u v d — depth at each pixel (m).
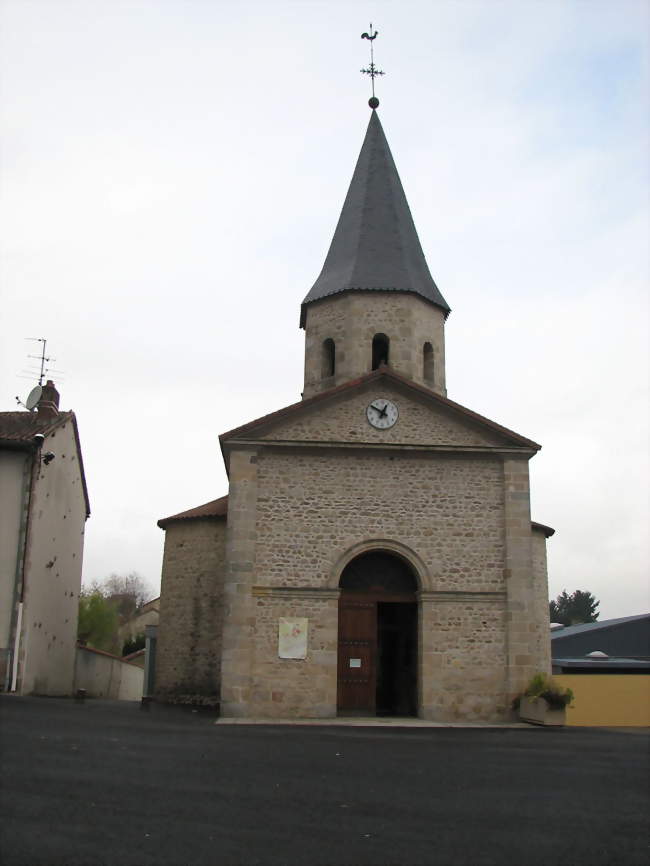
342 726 16.84
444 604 19.05
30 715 15.65
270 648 18.47
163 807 8.34
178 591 23.17
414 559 19.25
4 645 19.59
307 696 18.31
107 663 31.69
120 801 8.49
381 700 21.70
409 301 23.77
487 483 19.81
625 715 19.42
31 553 20.31
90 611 43.81
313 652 18.53
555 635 38.66
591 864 7.13
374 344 23.98
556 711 17.86
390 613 21.83
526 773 11.39
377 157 26.61
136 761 10.97
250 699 18.17
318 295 24.33
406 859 7.02
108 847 6.92
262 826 7.82
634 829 8.38
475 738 15.20
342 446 19.53
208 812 8.24
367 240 24.92
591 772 11.66
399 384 20.06
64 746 11.91
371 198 25.72
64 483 24.14
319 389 23.77
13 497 20.30
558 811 9.06
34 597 20.84
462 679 18.70
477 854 7.27
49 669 23.25
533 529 23.39
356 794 9.46
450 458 19.86
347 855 7.04
